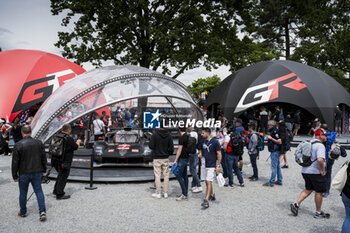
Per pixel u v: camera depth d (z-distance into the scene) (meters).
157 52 24.00
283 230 4.48
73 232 4.30
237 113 20.64
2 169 8.88
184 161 5.99
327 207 5.66
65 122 8.86
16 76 19.17
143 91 10.48
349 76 38.03
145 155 8.97
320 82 21.09
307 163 4.97
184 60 24.30
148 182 7.50
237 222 4.80
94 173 8.13
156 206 5.59
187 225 4.63
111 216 5.00
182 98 12.02
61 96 9.48
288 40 44.91
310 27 36.69
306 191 5.08
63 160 5.89
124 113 19.81
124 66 12.31
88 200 5.92
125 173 8.18
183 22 25.12
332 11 35.00
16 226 4.50
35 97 18.66
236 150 6.97
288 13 40.03
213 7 25.20
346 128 22.28
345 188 3.82
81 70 24.36
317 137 5.07
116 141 9.67
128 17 22.59
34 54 22.02
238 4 24.06
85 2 21.47
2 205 5.52
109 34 23.56
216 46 23.86
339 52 33.75
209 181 5.61
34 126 9.09
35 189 4.79
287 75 21.23
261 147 7.79
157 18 23.64
